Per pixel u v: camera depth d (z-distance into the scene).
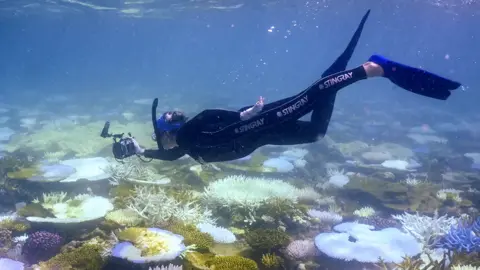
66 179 8.80
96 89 46.12
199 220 7.18
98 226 6.73
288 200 7.82
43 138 15.73
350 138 19.44
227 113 4.33
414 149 17.69
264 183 8.50
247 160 11.14
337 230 6.93
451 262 5.87
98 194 8.90
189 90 43.03
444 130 24.09
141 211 6.95
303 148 15.95
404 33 73.25
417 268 5.54
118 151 4.43
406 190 10.11
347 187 10.39
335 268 6.18
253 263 5.37
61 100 32.28
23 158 11.98
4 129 18.69
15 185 9.20
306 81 65.88
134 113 24.38
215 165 10.71
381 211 9.74
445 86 3.77
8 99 35.78
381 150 16.42
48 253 6.03
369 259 5.80
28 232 6.97
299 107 4.21
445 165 15.24
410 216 7.68
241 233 7.06
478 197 10.95
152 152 4.50
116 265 5.29
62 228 6.60
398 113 30.20
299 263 6.20
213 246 6.30
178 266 4.83
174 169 10.48
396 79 3.96
